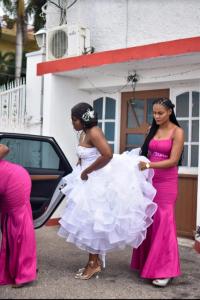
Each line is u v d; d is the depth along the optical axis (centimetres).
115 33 738
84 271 462
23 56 1966
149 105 709
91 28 766
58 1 811
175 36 670
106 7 749
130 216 429
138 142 725
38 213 520
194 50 552
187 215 651
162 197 454
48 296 402
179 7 666
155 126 473
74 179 459
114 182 433
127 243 438
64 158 541
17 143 521
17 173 434
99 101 779
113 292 419
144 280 462
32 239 435
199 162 598
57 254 558
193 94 656
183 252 581
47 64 734
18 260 427
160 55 584
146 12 702
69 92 766
